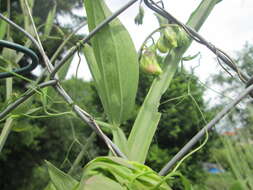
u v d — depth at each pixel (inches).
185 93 5.2
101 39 4.9
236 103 3.8
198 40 4.6
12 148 39.7
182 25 4.6
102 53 4.9
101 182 3.0
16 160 40.6
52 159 39.7
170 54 5.1
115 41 4.9
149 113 4.8
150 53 4.9
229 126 3.2
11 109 5.2
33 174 41.1
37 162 40.8
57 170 4.1
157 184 3.1
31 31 7.2
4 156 38.3
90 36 4.8
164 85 5.0
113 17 4.7
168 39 4.8
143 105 4.9
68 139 38.1
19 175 41.0
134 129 4.8
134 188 3.1
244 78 4.2
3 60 6.8
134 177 3.1
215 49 4.5
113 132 4.8
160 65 5.4
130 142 4.7
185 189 3.1
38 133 37.2
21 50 5.0
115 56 4.9
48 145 39.1
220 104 4.0
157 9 4.7
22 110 5.9
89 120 4.6
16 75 5.2
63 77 6.3
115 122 4.8
